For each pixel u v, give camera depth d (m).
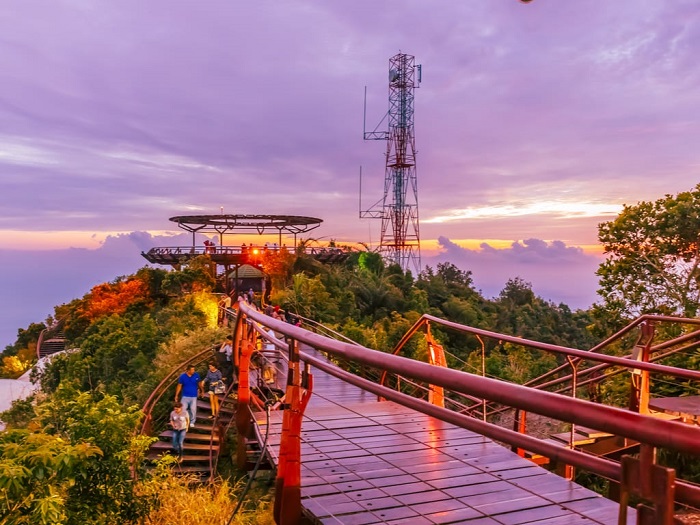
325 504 3.59
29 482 4.57
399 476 4.12
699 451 1.26
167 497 7.01
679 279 15.62
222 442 11.20
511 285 60.81
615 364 4.44
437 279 48.66
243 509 7.15
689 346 6.62
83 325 36.34
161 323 28.36
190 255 42.75
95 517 5.73
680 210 15.18
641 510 1.44
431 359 7.88
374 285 38.50
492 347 32.88
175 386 15.85
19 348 56.06
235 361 8.45
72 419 6.28
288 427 3.54
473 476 4.12
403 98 54.72
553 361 20.36
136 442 6.62
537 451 1.81
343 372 3.01
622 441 5.84
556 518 3.40
